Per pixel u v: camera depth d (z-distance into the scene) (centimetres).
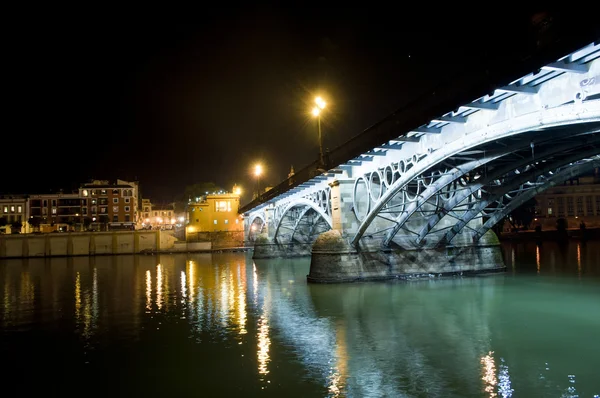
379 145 2444
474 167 2166
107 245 8481
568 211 10694
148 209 15925
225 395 1195
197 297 2820
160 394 1223
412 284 2862
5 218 11294
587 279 3005
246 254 7850
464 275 3183
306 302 2428
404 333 1739
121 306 2575
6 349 1711
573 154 2228
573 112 1426
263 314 2188
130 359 1537
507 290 2606
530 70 1409
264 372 1357
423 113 2003
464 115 1931
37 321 2217
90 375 1391
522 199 2909
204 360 1495
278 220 5850
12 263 6756
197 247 8681
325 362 1429
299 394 1180
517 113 1653
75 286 3597
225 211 10000
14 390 1288
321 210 3653
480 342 1591
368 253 3064
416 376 1279
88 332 1952
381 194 2769
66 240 8344
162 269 5022
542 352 1462
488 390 1163
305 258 6072
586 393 1127
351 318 2016
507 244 7088
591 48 1270
